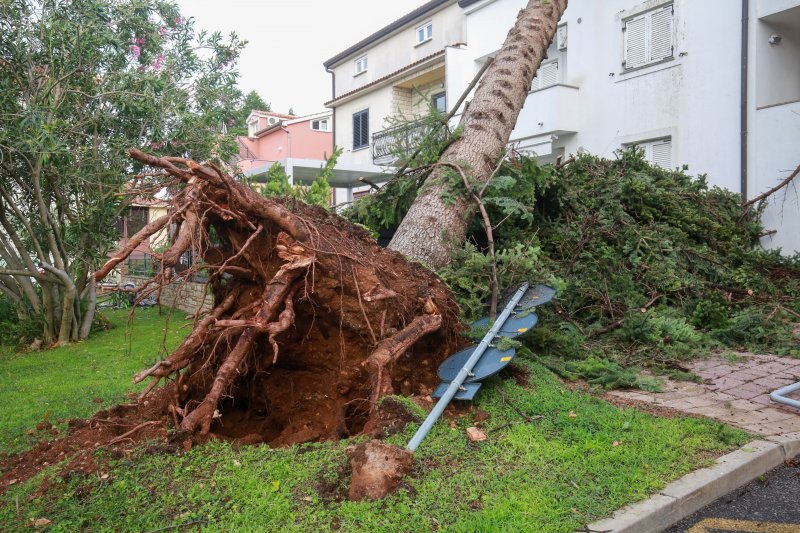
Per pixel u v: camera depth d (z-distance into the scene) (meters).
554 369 5.55
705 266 8.60
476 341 5.23
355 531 2.76
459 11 19.95
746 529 3.06
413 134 8.14
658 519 3.01
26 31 8.61
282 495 3.10
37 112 7.91
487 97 7.99
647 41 13.23
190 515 2.93
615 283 7.54
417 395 4.72
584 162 10.02
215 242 5.08
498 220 8.14
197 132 9.96
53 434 4.52
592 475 3.39
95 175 9.08
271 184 6.21
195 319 4.53
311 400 4.95
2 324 10.60
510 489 3.19
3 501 3.25
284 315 4.16
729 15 11.66
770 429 4.24
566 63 15.61
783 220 10.83
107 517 2.95
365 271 4.64
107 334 10.80
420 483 3.22
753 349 6.86
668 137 12.98
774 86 11.49
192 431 3.86
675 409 4.68
